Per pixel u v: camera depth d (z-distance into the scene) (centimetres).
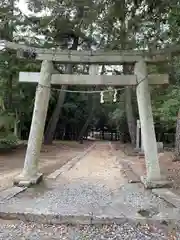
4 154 1188
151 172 567
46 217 372
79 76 605
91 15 603
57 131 2828
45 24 1127
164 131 1933
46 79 603
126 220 364
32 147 592
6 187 542
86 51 602
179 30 630
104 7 567
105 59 599
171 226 353
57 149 1600
